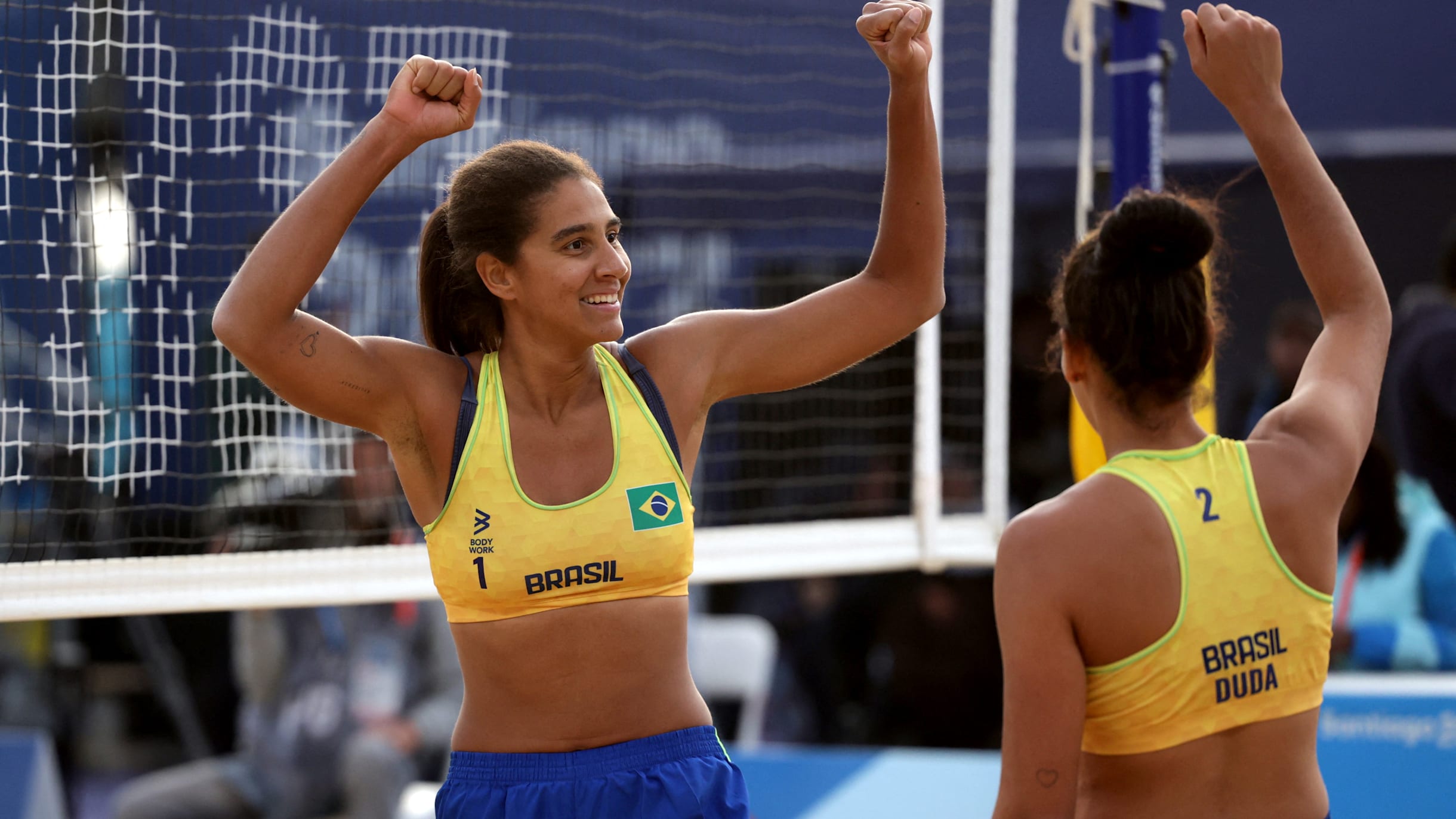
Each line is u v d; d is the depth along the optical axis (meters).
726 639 22.34
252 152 15.38
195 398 15.86
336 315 16.08
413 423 7.53
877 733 23.83
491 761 7.34
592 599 7.25
